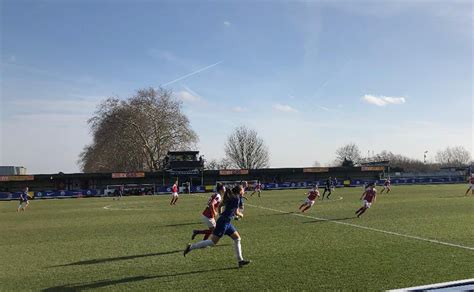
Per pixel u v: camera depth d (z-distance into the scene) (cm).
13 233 1966
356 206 3042
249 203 3575
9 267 1169
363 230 1734
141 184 7544
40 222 2483
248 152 11356
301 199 4047
